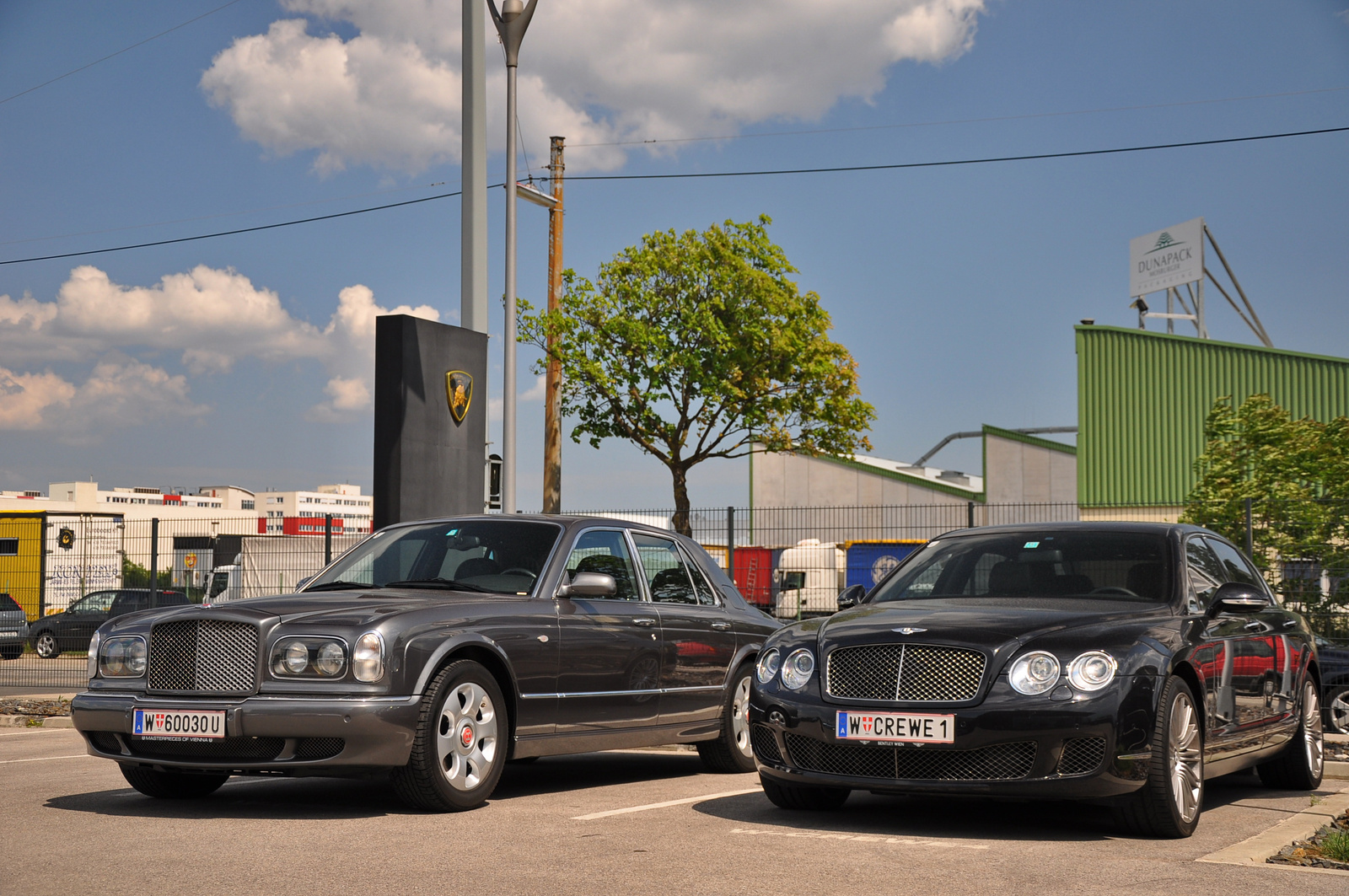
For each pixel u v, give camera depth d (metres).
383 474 14.44
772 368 31.72
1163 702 6.00
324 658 6.39
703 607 8.91
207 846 5.61
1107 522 7.77
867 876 5.02
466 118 17.02
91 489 102.81
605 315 30.98
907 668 6.10
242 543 20.06
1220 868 5.22
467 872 5.05
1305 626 8.73
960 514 30.11
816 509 16.42
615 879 4.93
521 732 7.16
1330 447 26.77
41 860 5.32
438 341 15.09
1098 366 44.97
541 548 7.88
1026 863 5.30
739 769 9.01
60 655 19.62
